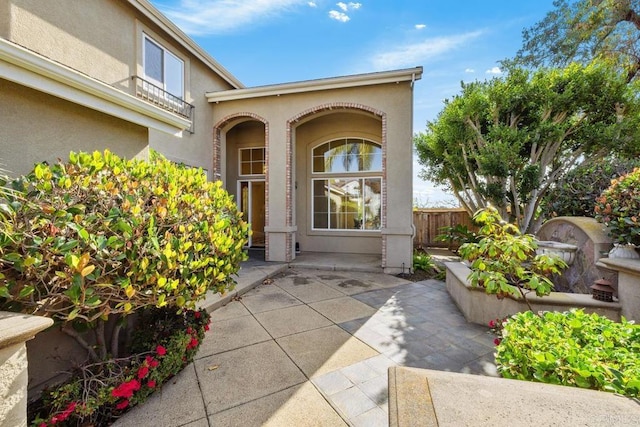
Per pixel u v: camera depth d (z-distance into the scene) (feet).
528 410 4.74
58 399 7.59
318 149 37.04
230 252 11.51
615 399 5.05
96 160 9.89
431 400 5.00
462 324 15.17
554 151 25.07
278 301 18.88
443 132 30.37
